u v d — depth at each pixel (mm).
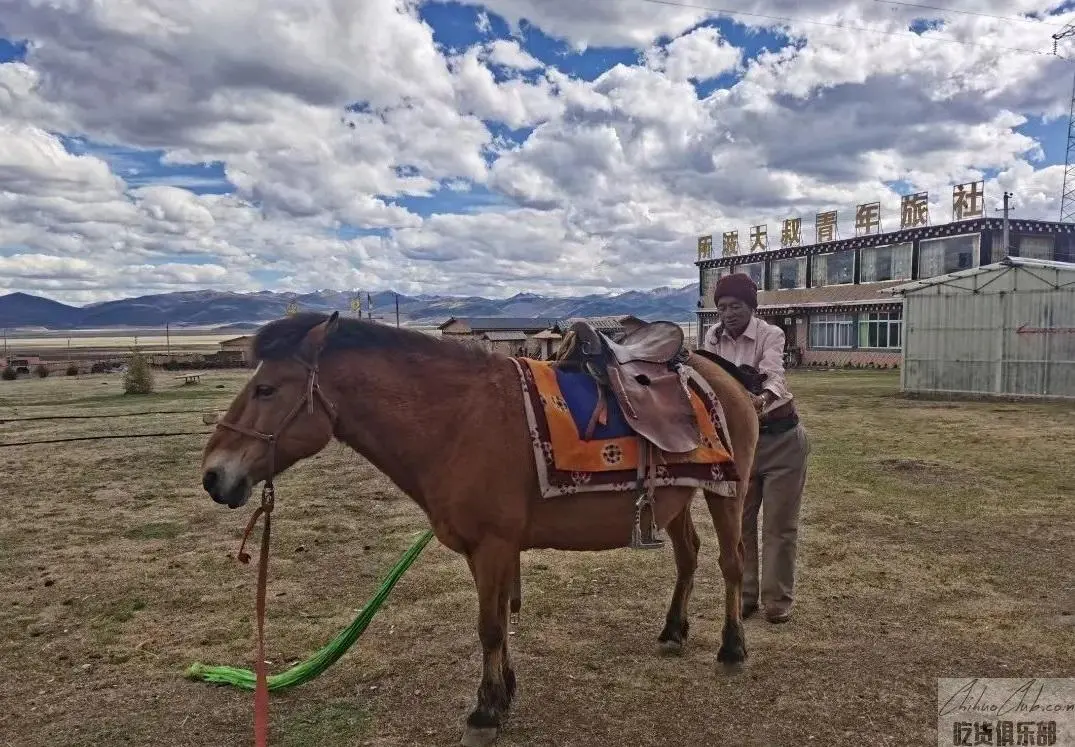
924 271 30469
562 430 2879
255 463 2730
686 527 3703
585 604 4453
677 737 2945
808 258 36812
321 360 2844
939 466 8688
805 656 3680
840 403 16875
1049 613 4180
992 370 17625
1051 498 6973
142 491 8180
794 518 4047
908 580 4781
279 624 4227
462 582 4926
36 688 3438
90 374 37094
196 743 2939
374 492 8117
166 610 4473
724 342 4051
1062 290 16188
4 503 7582
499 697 2963
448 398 2852
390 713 3170
